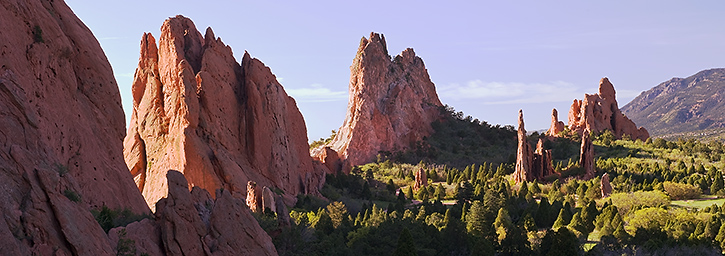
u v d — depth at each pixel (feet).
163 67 387.96
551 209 416.46
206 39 411.34
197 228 159.02
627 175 574.97
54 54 188.14
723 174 606.14
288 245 241.76
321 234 293.02
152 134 374.43
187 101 364.79
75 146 187.62
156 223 156.04
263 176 395.14
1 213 123.85
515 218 422.00
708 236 332.39
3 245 118.01
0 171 130.62
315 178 460.55
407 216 372.99
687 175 579.89
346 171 547.08
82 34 211.20
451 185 602.85
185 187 161.48
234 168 362.74
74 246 128.77
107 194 191.62
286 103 452.35
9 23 171.22
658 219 379.76
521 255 312.71
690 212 410.93
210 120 374.22
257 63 424.05
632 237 344.49
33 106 170.71
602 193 496.23
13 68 165.99
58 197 132.98
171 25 395.55
